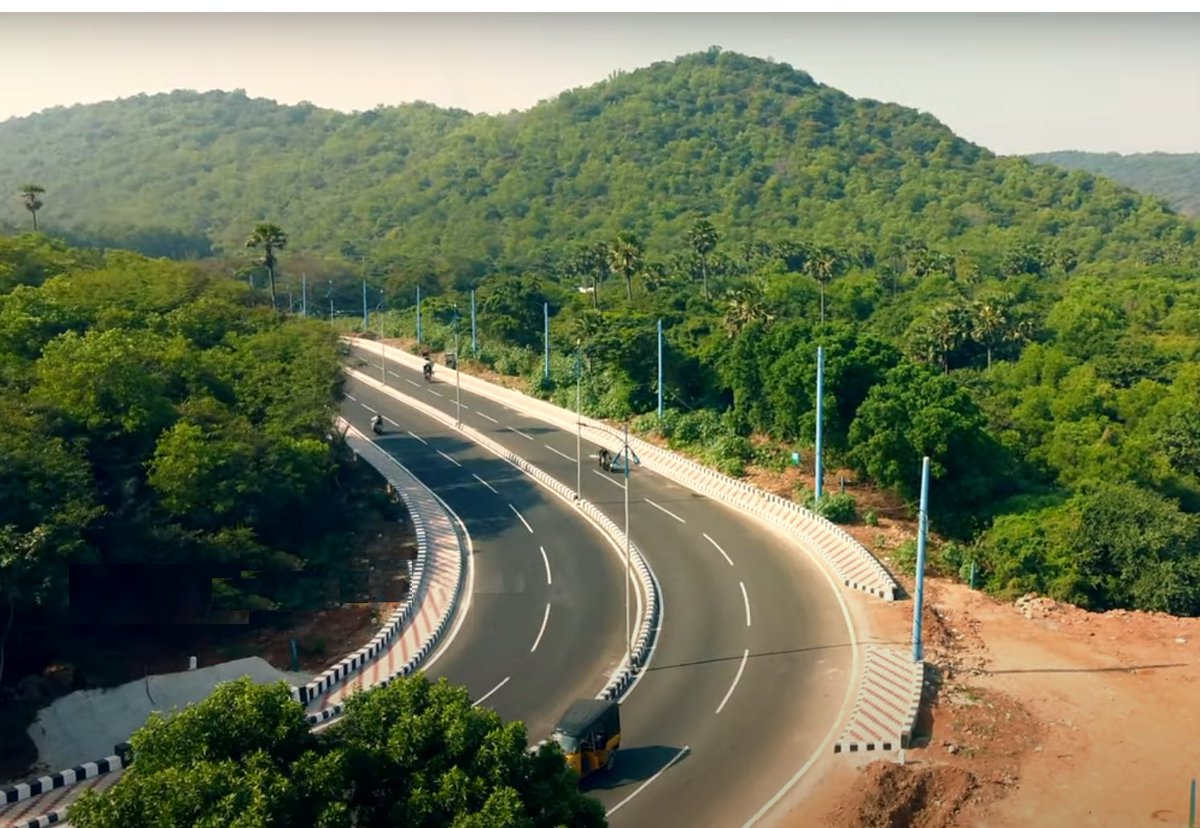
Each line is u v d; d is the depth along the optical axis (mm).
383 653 43781
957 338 101375
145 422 47938
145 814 19156
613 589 51188
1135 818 31672
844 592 49781
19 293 60219
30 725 36500
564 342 98750
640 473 71375
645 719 38125
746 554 55500
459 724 22234
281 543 51812
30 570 36500
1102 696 39156
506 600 50188
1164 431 72625
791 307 122000
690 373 82875
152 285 70188
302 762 20797
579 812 22859
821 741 36125
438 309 124062
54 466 40781
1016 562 53000
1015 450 71312
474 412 88875
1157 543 51000
